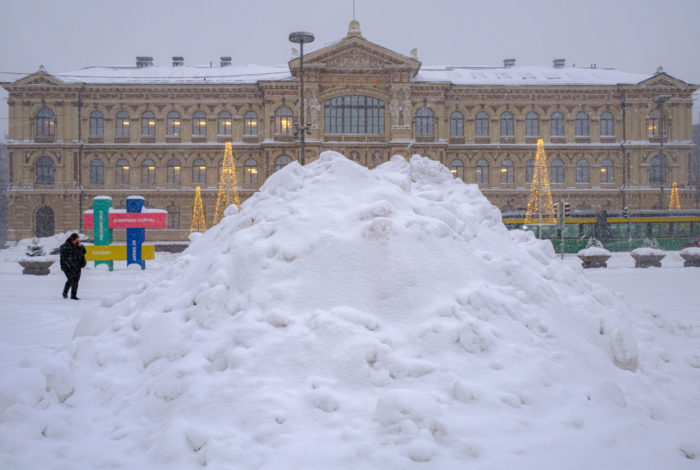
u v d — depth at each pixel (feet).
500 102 165.78
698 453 11.64
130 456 11.55
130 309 19.45
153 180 162.71
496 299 16.67
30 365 14.62
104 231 79.71
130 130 161.99
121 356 16.19
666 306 38.40
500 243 22.35
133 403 13.71
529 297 17.94
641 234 116.57
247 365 13.84
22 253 120.47
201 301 17.03
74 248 44.37
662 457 11.48
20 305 40.11
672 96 165.48
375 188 21.09
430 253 17.76
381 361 13.85
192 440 11.37
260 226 19.86
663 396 15.43
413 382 13.42
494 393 13.09
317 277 16.97
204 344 15.28
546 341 16.01
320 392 12.75
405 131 157.28
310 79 156.25
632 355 16.78
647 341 20.07
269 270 17.49
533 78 173.88
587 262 85.56
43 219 160.35
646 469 10.94
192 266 20.98
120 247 80.18
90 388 14.88
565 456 11.19
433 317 15.48
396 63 157.79
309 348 14.29
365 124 159.84
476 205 24.67
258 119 162.50
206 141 163.12
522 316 16.67
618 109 167.02
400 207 20.15
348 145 158.61
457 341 14.71
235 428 11.97
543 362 14.66
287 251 17.92
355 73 158.30
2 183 280.51
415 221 18.80
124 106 161.99
